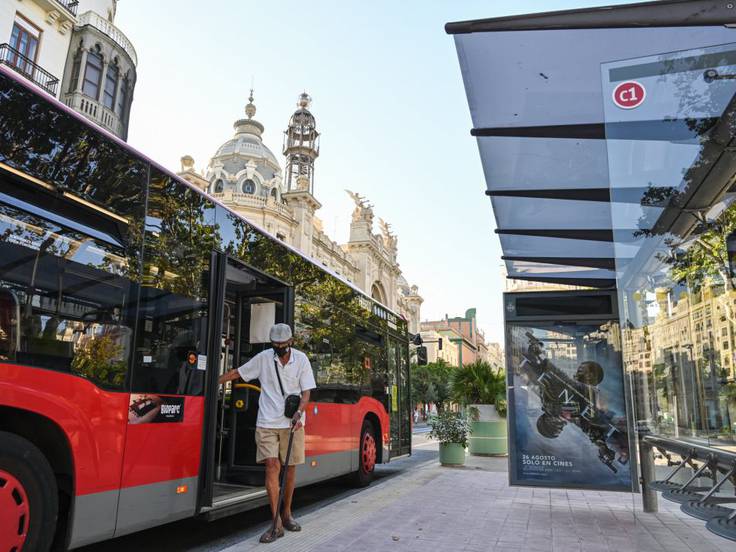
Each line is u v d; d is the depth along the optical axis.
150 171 4.71
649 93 4.14
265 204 44.19
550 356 7.37
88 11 23.55
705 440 4.90
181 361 4.81
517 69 4.42
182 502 4.66
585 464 7.00
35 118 3.72
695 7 3.55
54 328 3.68
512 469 7.13
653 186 4.37
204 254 5.32
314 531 5.51
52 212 3.77
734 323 4.54
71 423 3.70
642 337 5.41
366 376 9.51
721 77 3.92
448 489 8.45
